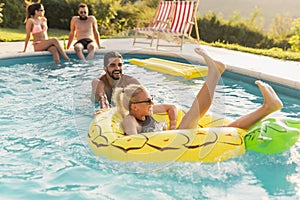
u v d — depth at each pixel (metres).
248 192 2.78
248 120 3.46
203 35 12.77
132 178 2.97
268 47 12.80
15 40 9.94
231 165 3.07
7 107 4.62
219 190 2.80
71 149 3.48
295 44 10.30
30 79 5.96
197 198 2.71
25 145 3.58
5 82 5.74
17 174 3.04
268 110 3.42
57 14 14.08
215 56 8.20
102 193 2.77
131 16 14.38
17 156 3.36
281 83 5.80
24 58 7.39
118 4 14.59
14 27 13.51
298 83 5.51
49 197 2.72
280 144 3.15
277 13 14.05
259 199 2.70
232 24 12.98
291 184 2.89
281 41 12.85
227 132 3.24
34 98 4.99
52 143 3.62
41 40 7.71
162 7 9.55
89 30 8.23
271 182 2.91
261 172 3.03
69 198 2.71
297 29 10.36
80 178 2.97
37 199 2.69
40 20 7.86
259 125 3.29
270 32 13.71
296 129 3.21
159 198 2.71
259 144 3.16
